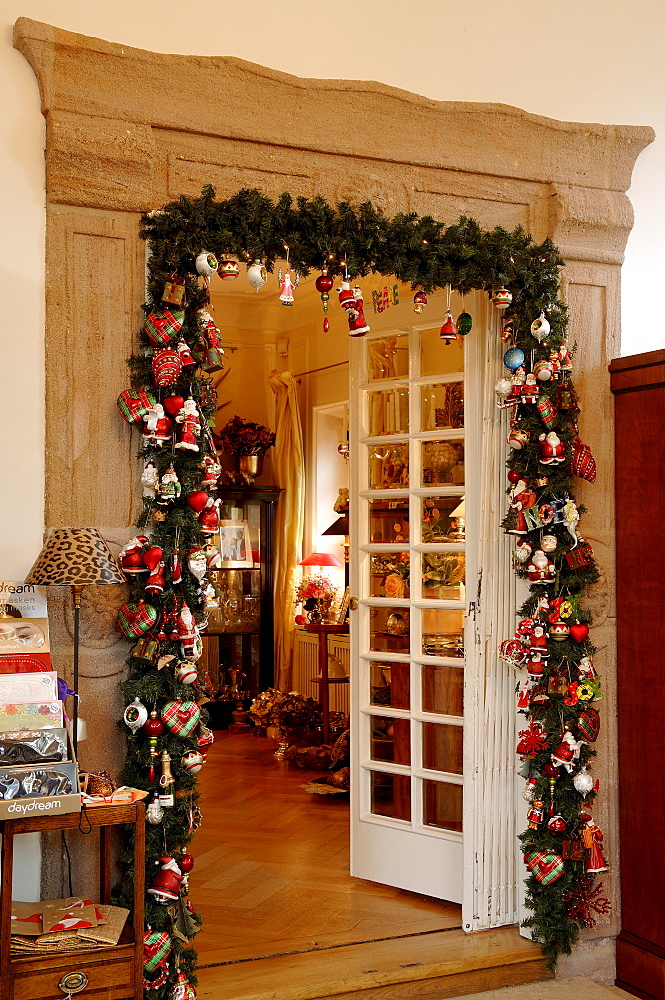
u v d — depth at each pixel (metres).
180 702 3.16
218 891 4.31
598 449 4.03
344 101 3.62
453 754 4.17
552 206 3.98
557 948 3.74
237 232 3.34
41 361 3.20
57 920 2.76
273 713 7.11
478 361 4.10
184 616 3.15
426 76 3.86
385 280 5.32
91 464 3.24
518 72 4.02
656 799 3.79
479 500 4.04
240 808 5.71
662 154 4.28
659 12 4.32
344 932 3.84
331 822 5.42
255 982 3.37
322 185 3.59
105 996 2.68
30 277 3.19
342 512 7.30
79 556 2.84
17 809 2.58
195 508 3.24
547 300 3.84
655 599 3.82
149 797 3.16
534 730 3.78
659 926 3.75
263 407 8.73
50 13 3.25
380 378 4.50
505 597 4.01
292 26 3.63
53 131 3.16
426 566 4.29
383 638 4.45
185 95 3.38
